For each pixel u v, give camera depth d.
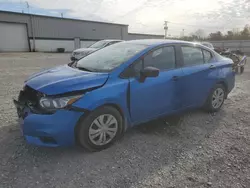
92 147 2.81
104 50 3.83
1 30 26.69
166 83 3.35
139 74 3.10
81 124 2.65
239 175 2.46
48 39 31.12
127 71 3.01
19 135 3.19
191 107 3.94
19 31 28.19
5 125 3.48
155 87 3.22
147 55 3.25
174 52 3.61
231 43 36.91
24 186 2.19
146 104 3.19
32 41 29.52
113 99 2.80
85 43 35.72
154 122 3.84
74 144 2.71
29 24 28.91
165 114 3.53
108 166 2.57
